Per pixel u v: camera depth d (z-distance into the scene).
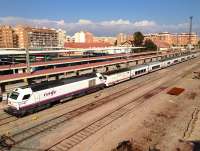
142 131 24.73
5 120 27.94
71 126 26.05
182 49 155.38
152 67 69.06
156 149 20.94
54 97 32.78
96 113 30.48
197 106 34.22
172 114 30.42
